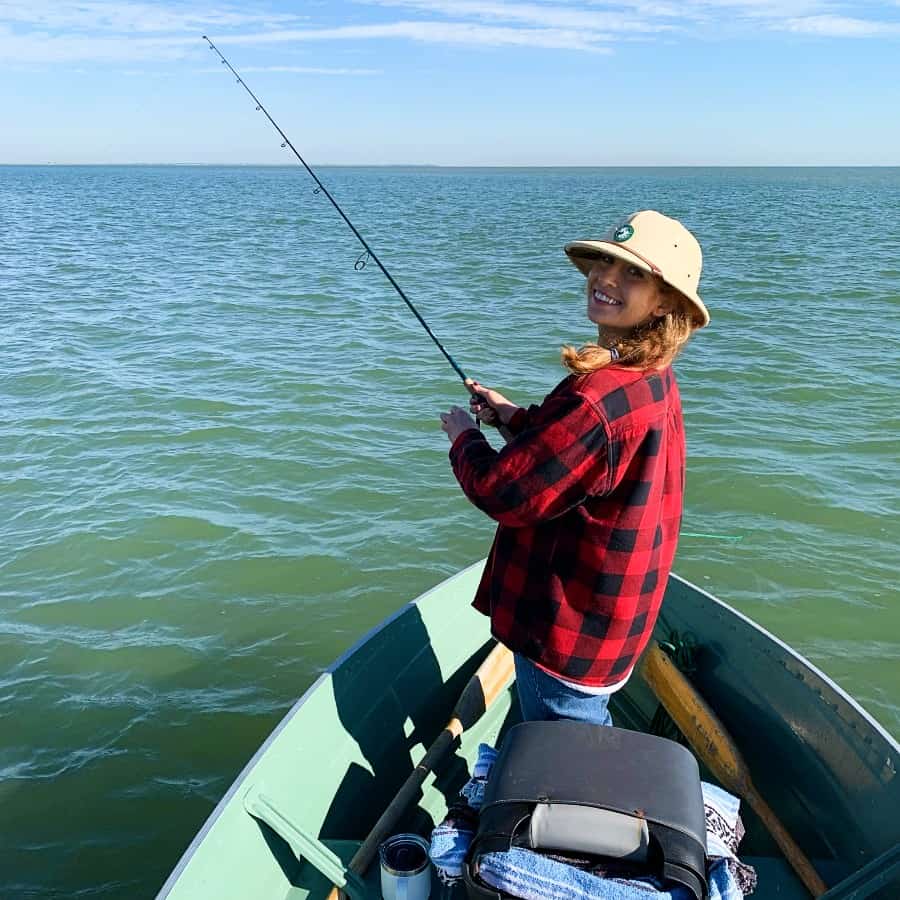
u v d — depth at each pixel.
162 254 26.55
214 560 6.72
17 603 6.14
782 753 2.98
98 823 4.34
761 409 10.21
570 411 1.84
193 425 9.51
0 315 15.88
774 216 48.97
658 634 3.61
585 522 1.98
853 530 7.29
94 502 7.60
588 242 1.97
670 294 1.97
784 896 2.55
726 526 7.35
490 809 2.03
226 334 14.19
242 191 85.62
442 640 3.51
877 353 13.02
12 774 4.63
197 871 2.29
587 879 1.91
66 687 5.30
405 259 25.20
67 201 61.72
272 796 2.62
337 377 11.38
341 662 3.01
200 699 5.23
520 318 15.90
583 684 2.14
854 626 6.04
